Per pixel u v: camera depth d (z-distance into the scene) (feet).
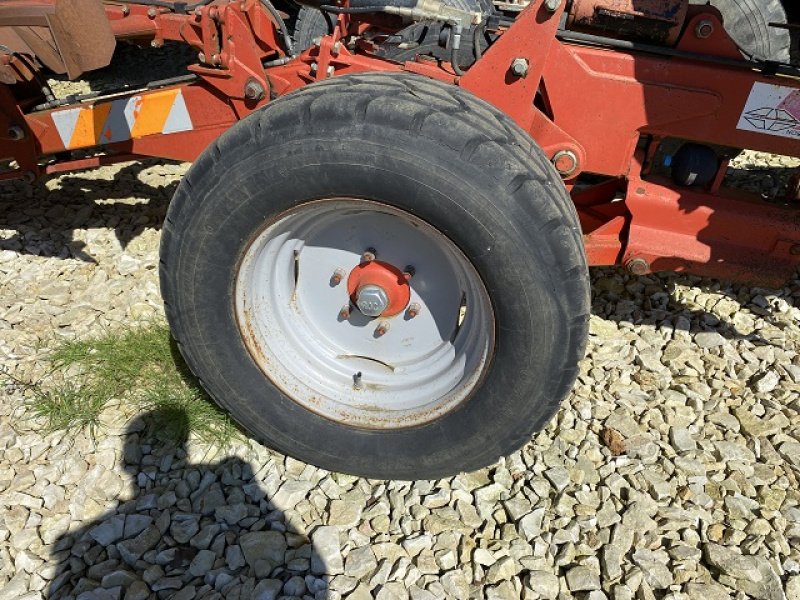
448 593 5.98
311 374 6.68
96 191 11.76
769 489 6.97
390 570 6.15
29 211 11.09
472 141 5.13
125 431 7.36
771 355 8.79
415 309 6.45
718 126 6.77
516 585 6.08
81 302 9.25
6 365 8.14
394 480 6.88
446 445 6.31
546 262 5.24
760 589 5.99
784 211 7.01
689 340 9.04
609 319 9.38
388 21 6.70
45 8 7.00
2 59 7.99
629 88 6.64
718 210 7.01
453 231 5.36
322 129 5.24
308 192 5.53
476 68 6.16
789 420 7.75
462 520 6.61
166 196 11.69
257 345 6.46
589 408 7.84
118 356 8.07
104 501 6.70
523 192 5.13
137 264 9.98
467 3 8.57
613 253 7.38
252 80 6.99
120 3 7.72
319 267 6.51
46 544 6.35
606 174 7.19
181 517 6.53
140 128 7.81
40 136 8.25
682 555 6.27
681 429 7.58
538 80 6.12
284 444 6.84
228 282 6.05
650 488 6.93
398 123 5.15
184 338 6.43
